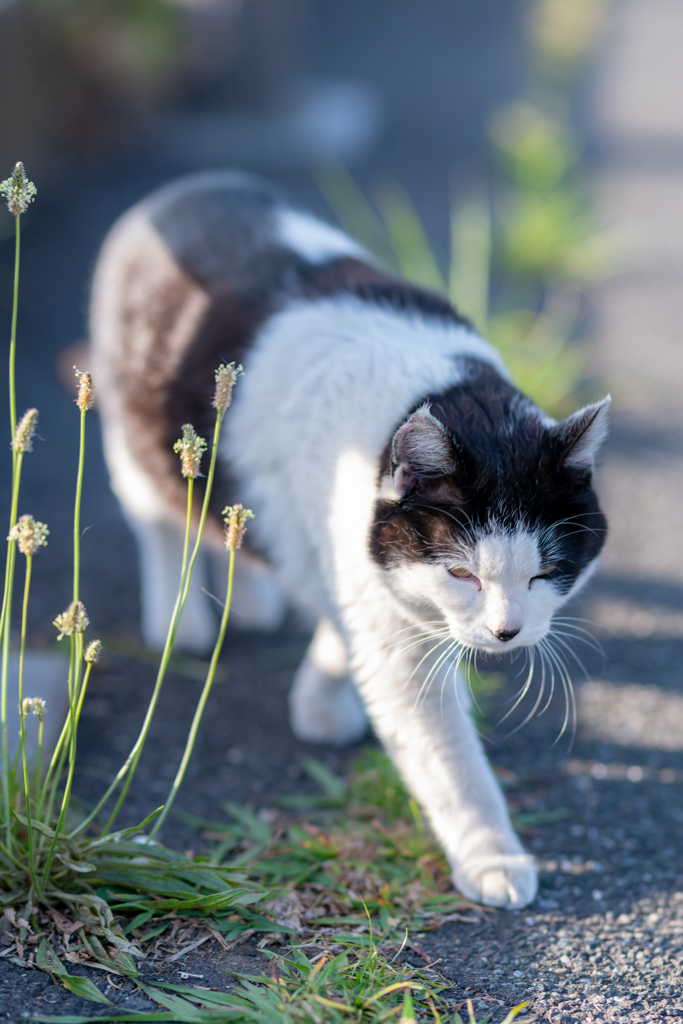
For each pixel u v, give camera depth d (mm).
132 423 1180
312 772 1145
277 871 1045
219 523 1144
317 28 4270
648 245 2316
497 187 2609
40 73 2316
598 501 1056
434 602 1025
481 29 4367
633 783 1135
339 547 1054
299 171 2635
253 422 1101
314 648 1169
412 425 991
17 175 933
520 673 1236
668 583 1341
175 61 2730
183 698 1216
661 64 3869
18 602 1291
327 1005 928
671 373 1777
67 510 1414
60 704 1168
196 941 975
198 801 1119
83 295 1892
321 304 1112
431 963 979
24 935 957
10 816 976
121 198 2326
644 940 1005
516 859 1037
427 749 1047
